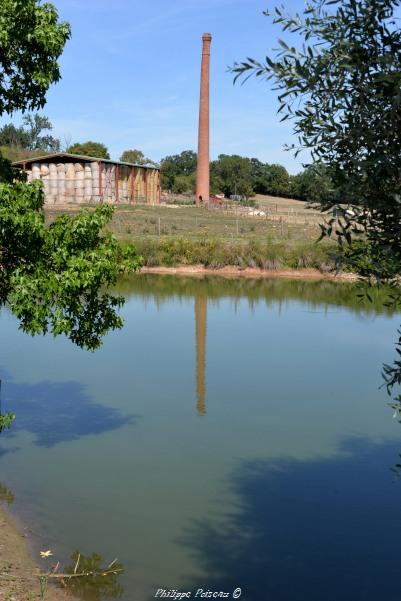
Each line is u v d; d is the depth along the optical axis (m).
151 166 73.38
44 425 12.22
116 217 54.53
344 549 7.89
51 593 6.77
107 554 7.71
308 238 45.62
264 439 11.70
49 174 63.22
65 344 18.91
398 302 4.11
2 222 7.93
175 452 11.02
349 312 25.12
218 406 13.55
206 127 74.25
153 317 23.97
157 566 7.51
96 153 106.50
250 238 45.50
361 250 3.94
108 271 8.98
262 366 16.86
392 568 7.49
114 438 11.59
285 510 8.96
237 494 9.41
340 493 9.50
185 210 66.19
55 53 8.69
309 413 13.18
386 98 3.68
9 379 15.24
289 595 6.95
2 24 8.35
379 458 10.86
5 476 9.89
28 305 8.48
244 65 3.93
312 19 3.88
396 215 3.79
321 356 17.97
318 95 3.85
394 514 8.84
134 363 17.00
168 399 13.96
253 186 116.25
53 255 8.63
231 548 7.86
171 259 40.09
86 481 9.77
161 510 8.88
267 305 26.91
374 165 3.69
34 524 8.40
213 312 25.11
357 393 14.53
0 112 9.05
